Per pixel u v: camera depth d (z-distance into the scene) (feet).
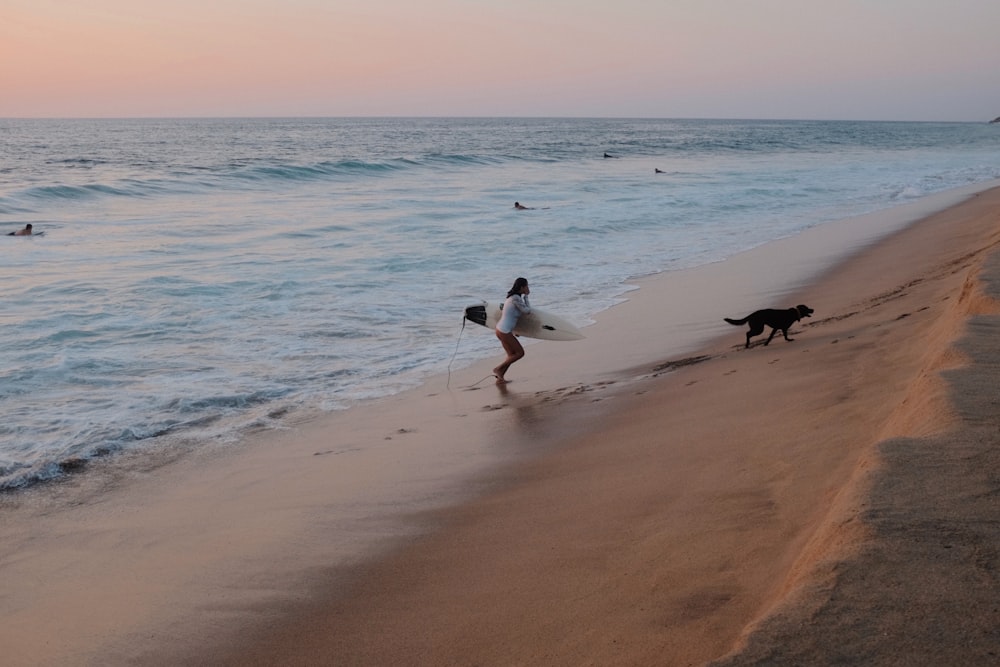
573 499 19.30
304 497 22.16
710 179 139.03
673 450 21.17
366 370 35.58
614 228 79.00
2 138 345.51
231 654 14.52
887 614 8.61
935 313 28.91
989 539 9.84
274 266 56.59
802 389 23.82
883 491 11.30
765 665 8.03
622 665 11.15
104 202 90.17
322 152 229.66
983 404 14.34
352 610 15.52
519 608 14.07
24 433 27.61
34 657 14.99
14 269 53.57
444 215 84.48
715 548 14.23
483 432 26.76
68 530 20.86
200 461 25.62
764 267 57.06
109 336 39.40
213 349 38.11
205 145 282.36
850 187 124.47
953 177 145.79
